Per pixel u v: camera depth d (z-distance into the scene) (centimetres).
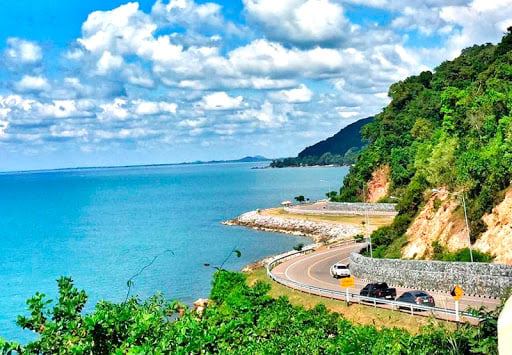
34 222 18738
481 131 8044
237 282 4594
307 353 2670
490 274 5284
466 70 13750
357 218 12594
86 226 17125
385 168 13800
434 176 7912
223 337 1566
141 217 19050
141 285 8650
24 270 10444
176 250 11894
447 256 6275
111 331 1322
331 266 7781
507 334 680
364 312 5106
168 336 1366
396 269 6331
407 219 7900
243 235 13412
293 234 12912
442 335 1711
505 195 6103
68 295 1403
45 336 1293
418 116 13825
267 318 3191
